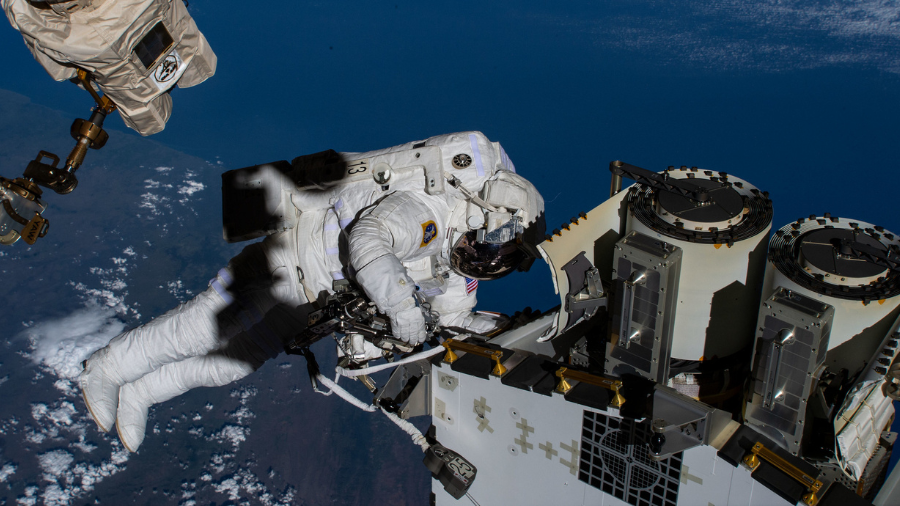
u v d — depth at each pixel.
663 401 3.01
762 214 3.18
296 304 5.46
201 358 5.89
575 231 3.67
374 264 4.20
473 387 3.88
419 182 4.75
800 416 2.81
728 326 3.29
